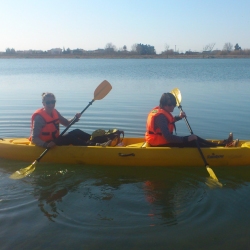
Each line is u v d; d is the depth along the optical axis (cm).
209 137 629
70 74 2136
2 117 789
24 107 917
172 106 479
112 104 964
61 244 291
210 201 370
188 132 661
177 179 435
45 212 343
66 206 358
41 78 1841
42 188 403
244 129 679
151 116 483
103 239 297
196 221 328
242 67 2822
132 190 401
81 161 482
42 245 289
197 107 923
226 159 473
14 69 2806
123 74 2103
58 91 1264
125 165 477
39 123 487
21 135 643
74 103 981
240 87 1361
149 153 471
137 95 1145
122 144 520
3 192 390
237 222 326
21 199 373
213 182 425
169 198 378
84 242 293
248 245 292
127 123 732
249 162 477
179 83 1527
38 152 491
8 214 338
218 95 1147
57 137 494
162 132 465
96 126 708
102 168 471
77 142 501
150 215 339
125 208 354
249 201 371
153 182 425
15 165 484
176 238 300
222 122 739
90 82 1598
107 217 335
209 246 289
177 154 471
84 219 330
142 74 2088
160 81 1623
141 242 293
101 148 477
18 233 305
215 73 2128
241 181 429
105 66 3253
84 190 400
